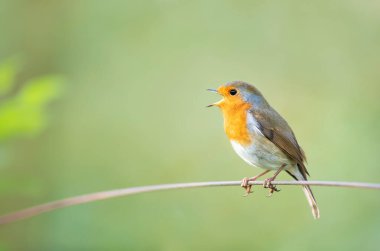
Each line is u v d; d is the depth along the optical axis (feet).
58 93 21.91
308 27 47.57
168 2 47.34
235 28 47.60
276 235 37.93
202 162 44.50
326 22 47.57
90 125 44.19
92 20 45.24
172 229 36.55
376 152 36.09
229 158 44.37
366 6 47.34
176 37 47.06
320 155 38.75
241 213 39.86
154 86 46.11
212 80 46.83
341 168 36.14
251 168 43.16
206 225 38.60
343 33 47.24
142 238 34.42
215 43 47.42
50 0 43.83
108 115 45.03
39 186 21.50
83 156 43.01
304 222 37.19
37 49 43.45
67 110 43.45
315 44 47.21
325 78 46.32
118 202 36.63
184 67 46.85
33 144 40.40
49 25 43.75
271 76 46.85
